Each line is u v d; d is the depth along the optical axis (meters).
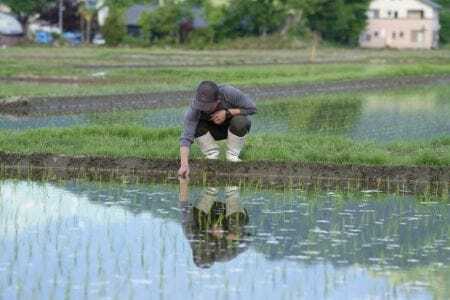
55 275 10.52
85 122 25.78
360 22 112.25
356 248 11.88
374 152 18.31
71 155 18.33
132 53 78.75
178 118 27.20
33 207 14.30
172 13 102.00
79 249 11.70
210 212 14.18
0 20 102.62
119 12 101.75
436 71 54.31
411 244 12.12
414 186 17.00
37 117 27.42
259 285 10.23
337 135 23.48
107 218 13.59
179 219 13.60
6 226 12.92
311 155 17.97
